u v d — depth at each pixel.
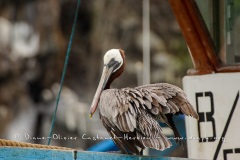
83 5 24.23
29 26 24.67
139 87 9.62
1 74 23.64
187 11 11.73
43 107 22.17
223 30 12.22
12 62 23.80
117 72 10.54
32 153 9.00
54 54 24.08
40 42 24.30
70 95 22.47
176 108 9.26
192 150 11.74
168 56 22.61
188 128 11.78
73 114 20.00
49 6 24.61
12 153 8.96
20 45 24.23
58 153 9.07
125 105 9.37
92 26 24.03
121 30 23.34
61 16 24.58
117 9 23.50
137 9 23.38
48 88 23.45
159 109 9.24
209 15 12.15
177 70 22.41
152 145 9.12
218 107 11.73
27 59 23.97
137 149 9.34
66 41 24.39
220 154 11.69
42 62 23.97
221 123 11.70
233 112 11.71
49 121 21.39
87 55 23.89
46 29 24.52
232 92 11.73
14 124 22.41
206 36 11.80
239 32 12.38
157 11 23.22
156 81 22.22
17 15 24.75
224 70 11.77
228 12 12.28
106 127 9.49
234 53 12.28
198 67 11.83
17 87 23.50
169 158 9.29
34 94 23.39
